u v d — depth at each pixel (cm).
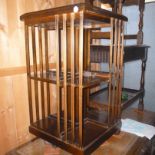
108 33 153
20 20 115
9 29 114
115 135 128
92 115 137
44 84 139
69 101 123
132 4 196
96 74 114
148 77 215
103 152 110
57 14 89
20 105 127
